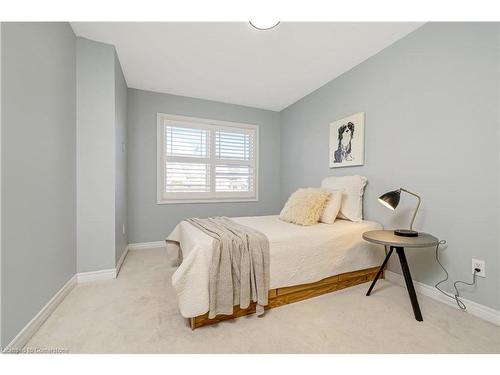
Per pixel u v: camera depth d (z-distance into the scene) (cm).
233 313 163
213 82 321
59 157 183
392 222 232
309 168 360
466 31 174
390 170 234
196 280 148
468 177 174
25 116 138
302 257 189
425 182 203
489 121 162
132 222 338
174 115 362
